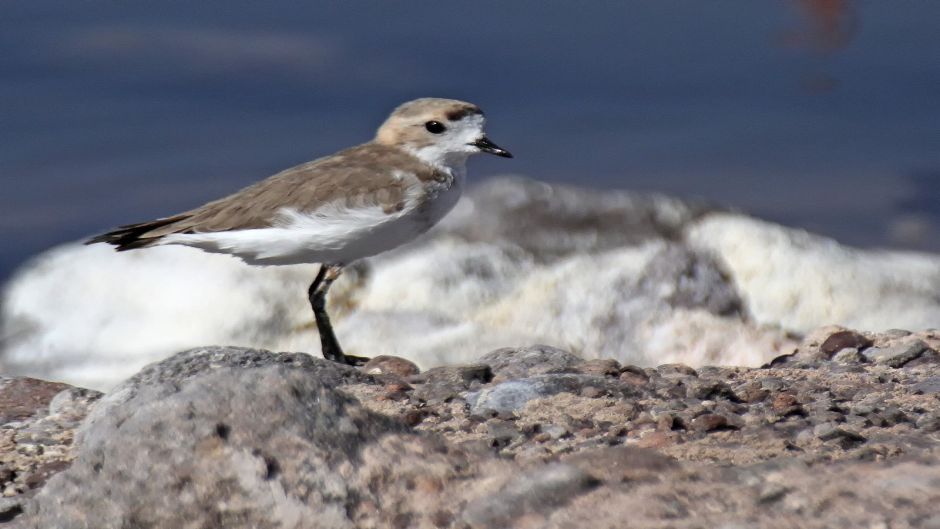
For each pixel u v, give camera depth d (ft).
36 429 22.97
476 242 52.37
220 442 17.20
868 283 48.57
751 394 23.03
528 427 21.21
